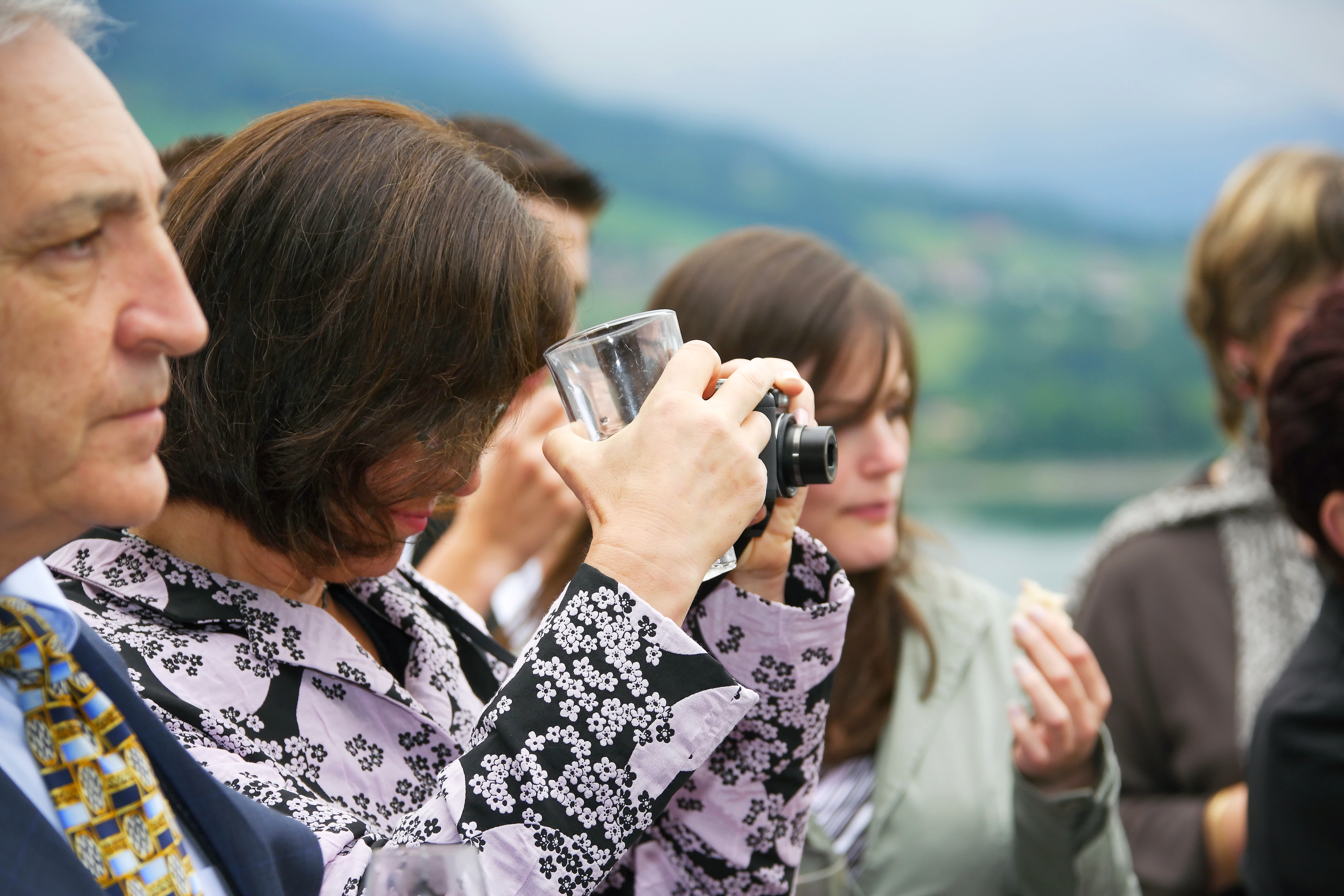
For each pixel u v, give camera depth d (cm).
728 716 119
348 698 134
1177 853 270
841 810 244
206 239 124
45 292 82
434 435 127
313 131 129
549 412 272
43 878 83
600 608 119
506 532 271
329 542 129
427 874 90
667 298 258
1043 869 221
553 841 114
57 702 92
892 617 261
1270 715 212
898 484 246
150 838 93
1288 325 311
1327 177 312
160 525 133
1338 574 224
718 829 155
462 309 126
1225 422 332
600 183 323
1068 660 219
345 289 122
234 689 125
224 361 124
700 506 122
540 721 116
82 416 84
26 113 80
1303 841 204
